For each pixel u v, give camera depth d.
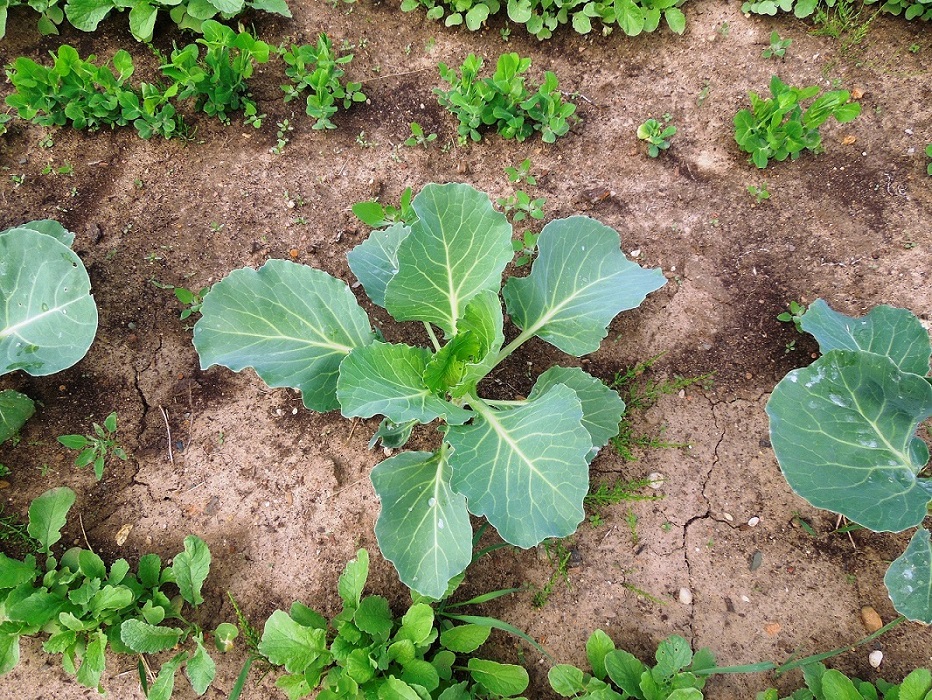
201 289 0.70
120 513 0.63
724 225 0.73
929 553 0.54
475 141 0.75
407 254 0.57
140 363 0.67
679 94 0.78
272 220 0.72
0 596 0.57
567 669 0.55
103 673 0.59
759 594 0.62
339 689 0.52
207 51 0.77
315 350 0.60
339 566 0.63
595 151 0.76
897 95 0.77
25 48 0.76
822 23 0.80
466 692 0.56
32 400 0.65
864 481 0.52
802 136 0.72
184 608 0.61
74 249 0.70
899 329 0.61
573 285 0.63
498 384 0.69
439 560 0.56
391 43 0.79
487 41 0.80
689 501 0.65
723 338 0.69
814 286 0.70
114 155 0.73
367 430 0.66
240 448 0.65
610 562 0.63
